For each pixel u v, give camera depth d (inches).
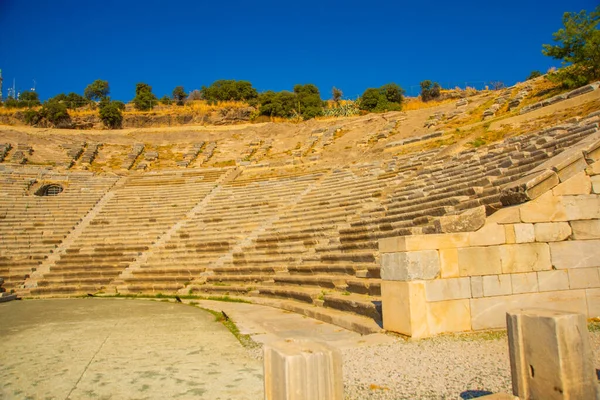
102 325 483.2
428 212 519.8
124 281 837.8
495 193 448.1
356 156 1182.3
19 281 852.6
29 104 2576.3
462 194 519.8
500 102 1348.4
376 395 213.0
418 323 314.8
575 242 354.9
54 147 1596.9
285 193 1051.9
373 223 627.2
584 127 523.5
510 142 714.8
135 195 1245.7
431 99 2576.3
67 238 1008.2
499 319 331.0
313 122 1861.5
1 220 1054.4
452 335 315.6
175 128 2094.0
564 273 349.1
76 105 2635.3
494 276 335.0
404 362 262.2
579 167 365.4
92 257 922.1
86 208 1163.9
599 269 355.9
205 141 1770.4
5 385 266.4
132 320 514.3
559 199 357.1
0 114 2252.7
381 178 883.4
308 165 1261.1
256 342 370.3
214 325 467.2
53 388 257.9
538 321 166.1
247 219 954.7
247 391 241.6
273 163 1332.4
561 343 158.7
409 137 1195.3
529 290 339.6
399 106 2351.1
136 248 938.1
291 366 152.0
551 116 877.8
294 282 608.7
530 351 168.7
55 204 1177.4
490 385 216.7
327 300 475.8
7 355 348.2
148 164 1531.7
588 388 158.9
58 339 409.4
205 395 236.5
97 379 273.3
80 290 823.7
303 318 472.4
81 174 1384.1
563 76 1174.3
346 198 844.6
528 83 1395.2
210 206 1106.1
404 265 322.0
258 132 1843.0
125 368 297.7
